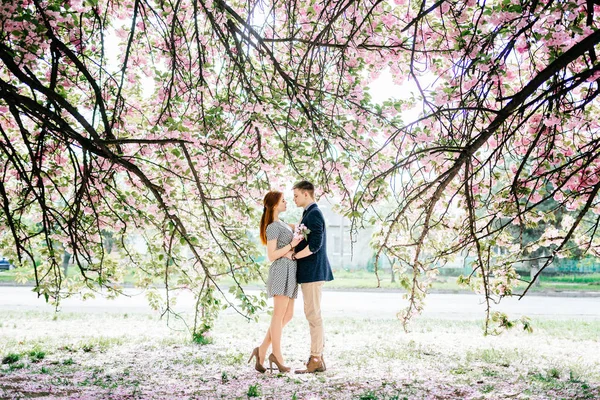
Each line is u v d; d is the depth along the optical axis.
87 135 6.28
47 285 6.12
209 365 6.55
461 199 6.15
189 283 7.41
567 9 3.91
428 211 4.58
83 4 5.15
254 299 6.32
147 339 8.58
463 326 10.89
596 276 30.09
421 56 5.52
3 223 6.23
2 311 12.30
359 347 8.08
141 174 5.20
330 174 6.10
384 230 6.08
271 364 6.11
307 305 6.05
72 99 6.42
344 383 5.58
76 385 5.38
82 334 9.06
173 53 5.46
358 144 5.86
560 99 4.78
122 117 6.23
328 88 6.05
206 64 6.21
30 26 4.13
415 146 5.30
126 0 6.34
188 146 5.87
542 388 5.46
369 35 5.46
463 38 4.71
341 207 6.35
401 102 5.60
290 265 5.96
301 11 6.12
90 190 6.27
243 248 6.53
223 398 4.90
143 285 7.45
